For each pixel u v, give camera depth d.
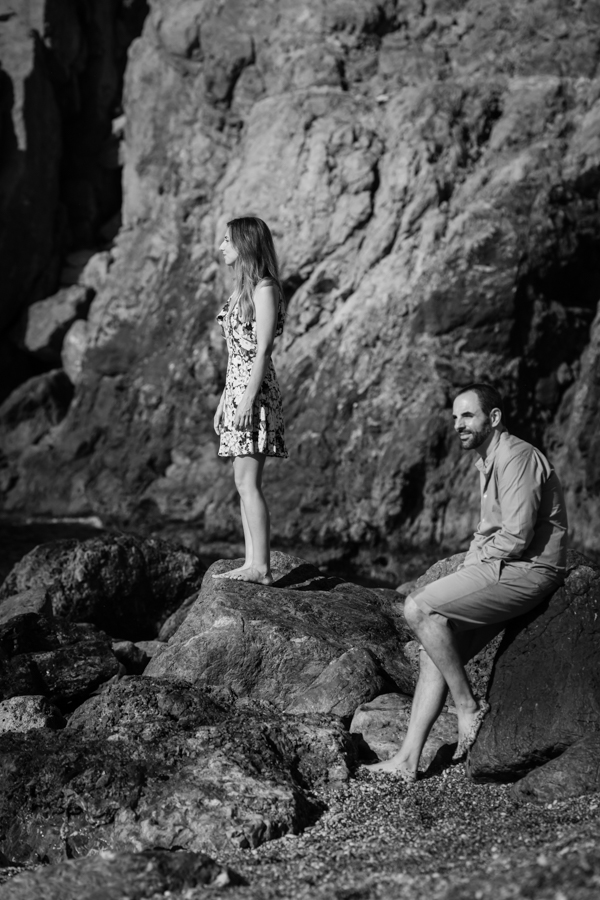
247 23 21.03
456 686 4.62
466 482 16.22
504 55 19.00
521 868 3.14
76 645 6.43
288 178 18.64
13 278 22.33
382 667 5.83
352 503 16.44
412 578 15.02
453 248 16.80
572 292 17.41
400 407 16.58
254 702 5.49
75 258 23.48
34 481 19.98
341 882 3.45
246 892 3.41
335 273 18.05
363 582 14.69
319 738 4.86
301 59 19.94
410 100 18.41
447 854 3.71
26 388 21.23
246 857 3.92
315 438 16.98
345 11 19.98
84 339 21.64
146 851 3.72
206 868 3.60
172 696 5.27
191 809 4.21
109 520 18.22
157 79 22.38
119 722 5.16
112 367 20.48
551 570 4.57
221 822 4.11
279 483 16.94
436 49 19.61
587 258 17.33
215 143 21.05
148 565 8.34
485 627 4.80
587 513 16.08
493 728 4.56
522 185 17.00
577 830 3.65
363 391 16.98
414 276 17.23
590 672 4.51
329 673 5.61
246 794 4.27
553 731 4.44
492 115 18.25
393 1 20.03
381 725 5.24
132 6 24.61
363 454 16.61
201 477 18.34
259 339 5.48
